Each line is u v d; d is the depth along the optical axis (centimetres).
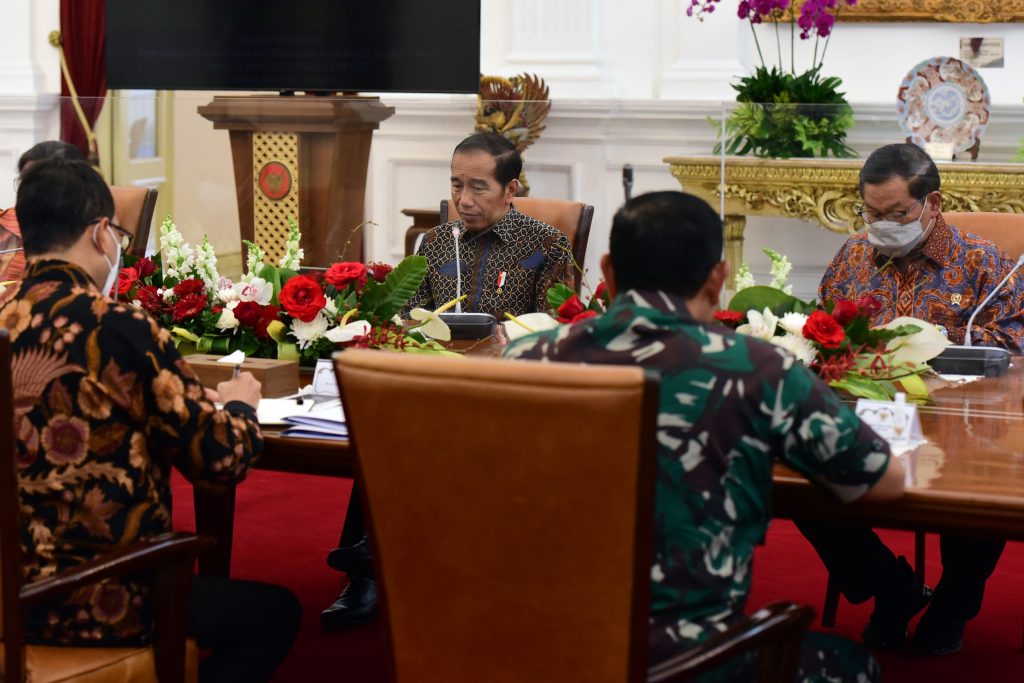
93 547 263
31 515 263
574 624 214
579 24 854
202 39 783
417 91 762
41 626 263
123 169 700
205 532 374
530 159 832
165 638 264
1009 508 242
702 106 785
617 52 859
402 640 230
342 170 725
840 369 322
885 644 399
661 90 843
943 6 792
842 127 628
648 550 208
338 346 359
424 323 364
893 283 435
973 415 320
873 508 251
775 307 344
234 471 268
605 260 248
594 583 211
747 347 227
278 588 301
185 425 262
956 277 425
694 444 222
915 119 647
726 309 356
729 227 650
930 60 646
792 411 225
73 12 964
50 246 270
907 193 409
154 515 268
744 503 228
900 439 284
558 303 369
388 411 216
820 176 625
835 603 411
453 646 225
